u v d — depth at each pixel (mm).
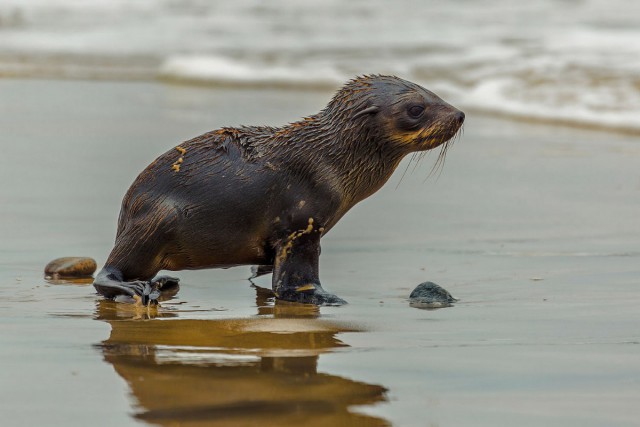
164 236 29422
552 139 59219
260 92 75938
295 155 29688
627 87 70562
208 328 25906
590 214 41344
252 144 30031
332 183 29734
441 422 18781
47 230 37969
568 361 22531
